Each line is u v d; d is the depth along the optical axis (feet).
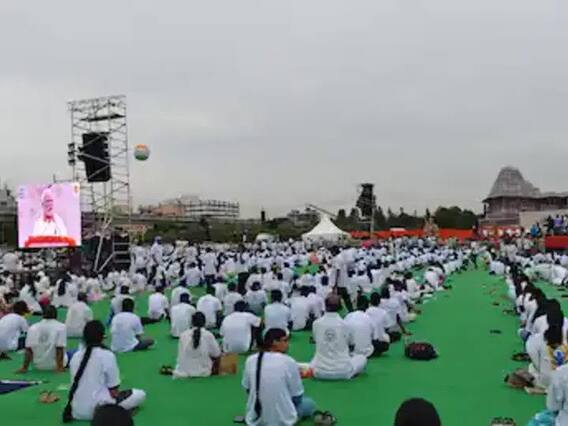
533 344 26.16
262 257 107.34
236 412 25.21
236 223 266.16
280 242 172.14
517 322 48.98
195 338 30.99
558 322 25.35
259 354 22.24
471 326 47.03
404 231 225.15
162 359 35.91
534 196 263.90
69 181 83.97
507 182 266.98
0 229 145.28
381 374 31.14
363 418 24.03
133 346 38.22
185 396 27.68
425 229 224.12
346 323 30.63
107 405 9.62
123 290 46.52
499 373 31.30
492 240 172.04
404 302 47.47
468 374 31.07
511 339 41.22
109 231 87.10
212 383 29.89
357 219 225.35
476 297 66.95
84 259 85.66
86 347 23.67
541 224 174.81
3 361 35.70
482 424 23.15
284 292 59.36
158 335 44.29
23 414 25.07
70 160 86.63
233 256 101.40
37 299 58.54
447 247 147.43
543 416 20.06
